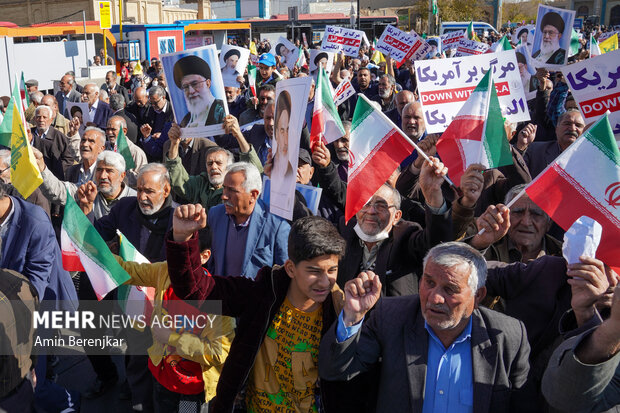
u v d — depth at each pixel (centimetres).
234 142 758
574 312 261
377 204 372
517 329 265
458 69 520
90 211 489
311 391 296
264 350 298
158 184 461
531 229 367
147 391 384
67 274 444
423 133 652
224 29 3947
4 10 4944
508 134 551
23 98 585
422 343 266
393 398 265
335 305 290
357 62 1703
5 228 410
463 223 338
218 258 441
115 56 2600
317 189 473
